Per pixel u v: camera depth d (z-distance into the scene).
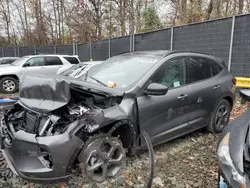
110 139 2.87
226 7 16.81
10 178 3.08
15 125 3.07
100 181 2.82
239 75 7.62
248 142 2.19
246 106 6.48
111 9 21.66
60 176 2.51
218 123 4.65
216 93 4.44
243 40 7.42
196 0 15.11
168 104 3.55
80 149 2.62
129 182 3.04
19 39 28.41
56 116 2.68
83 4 21.47
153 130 3.40
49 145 2.44
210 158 3.72
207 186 3.00
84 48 15.94
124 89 3.20
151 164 3.00
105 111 2.81
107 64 4.25
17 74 9.75
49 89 2.79
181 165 3.50
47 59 10.52
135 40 11.65
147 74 3.42
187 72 4.03
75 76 4.24
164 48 10.11
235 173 2.06
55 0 24.80
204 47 8.59
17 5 27.55
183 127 3.88
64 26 25.19
